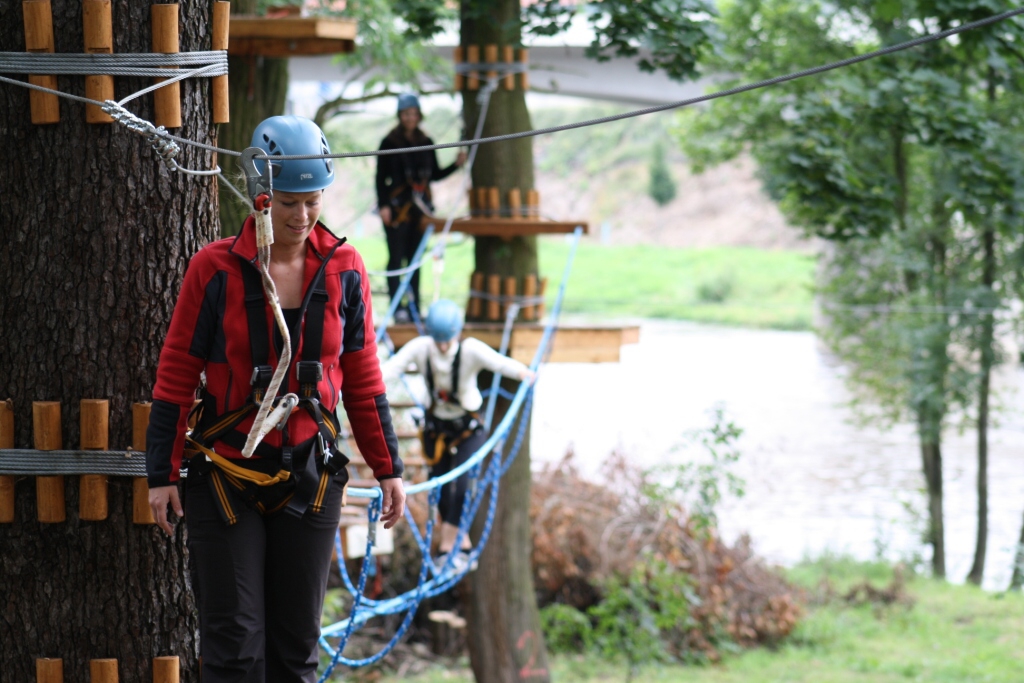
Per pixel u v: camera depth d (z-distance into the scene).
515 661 18.33
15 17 6.80
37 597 6.99
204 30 7.16
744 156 105.31
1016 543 29.69
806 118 20.78
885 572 27.05
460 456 14.45
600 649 22.14
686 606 22.02
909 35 20.23
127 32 6.84
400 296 16.91
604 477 24.55
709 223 107.31
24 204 6.87
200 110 7.18
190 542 6.11
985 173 20.39
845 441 40.69
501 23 17.16
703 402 47.53
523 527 18.45
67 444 6.91
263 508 6.07
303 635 6.29
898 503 32.06
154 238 6.97
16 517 6.97
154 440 6.00
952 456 39.25
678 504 23.50
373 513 7.97
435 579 11.94
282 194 5.91
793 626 22.83
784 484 34.56
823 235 21.77
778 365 60.09
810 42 27.48
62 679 6.99
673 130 33.62
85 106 6.81
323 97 28.69
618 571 22.55
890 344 28.52
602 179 114.81
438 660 21.78
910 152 27.27
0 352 6.96
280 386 6.00
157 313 6.99
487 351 13.99
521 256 17.42
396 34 21.12
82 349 6.89
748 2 27.84
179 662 7.12
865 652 21.88
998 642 22.22
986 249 27.95
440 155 49.97
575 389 50.66
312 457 6.08
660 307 85.81
